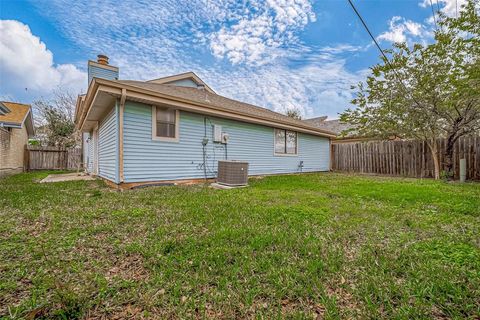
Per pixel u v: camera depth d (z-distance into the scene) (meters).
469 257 1.89
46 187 5.66
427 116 7.59
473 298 1.41
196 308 1.37
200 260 1.87
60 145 17.30
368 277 1.65
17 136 11.04
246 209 3.47
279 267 1.78
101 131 7.77
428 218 3.05
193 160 6.90
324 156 12.45
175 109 6.46
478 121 7.09
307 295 1.46
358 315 1.30
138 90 5.33
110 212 3.27
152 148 6.01
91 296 1.45
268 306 1.38
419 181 7.18
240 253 2.00
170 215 3.13
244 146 8.42
